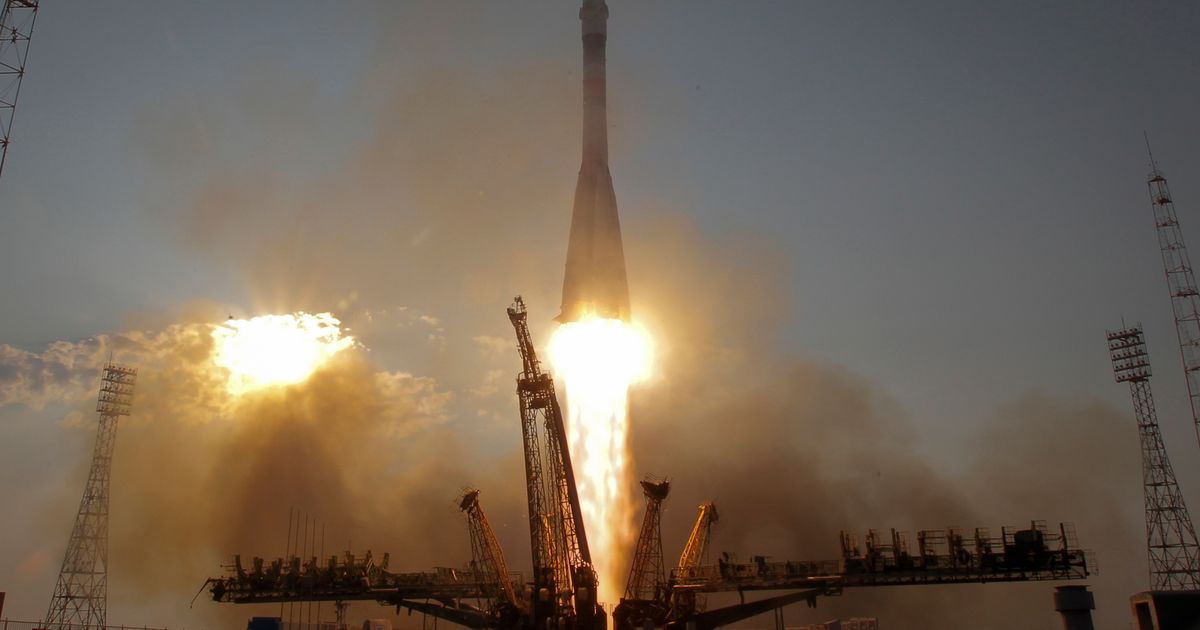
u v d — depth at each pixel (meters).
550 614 87.06
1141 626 68.94
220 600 96.25
